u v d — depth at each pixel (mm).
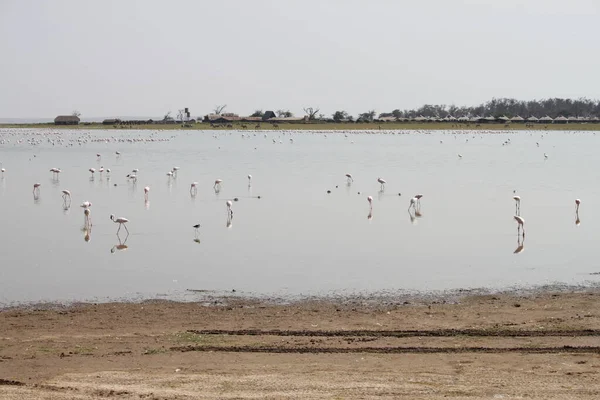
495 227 47875
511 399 16797
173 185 74688
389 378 18797
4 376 19375
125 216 52688
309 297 29719
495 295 29984
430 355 21328
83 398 17016
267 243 42000
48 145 157125
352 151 136750
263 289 31125
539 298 29344
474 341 22891
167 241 42562
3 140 172125
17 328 25141
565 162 108188
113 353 21781
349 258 37750
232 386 18047
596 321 25109
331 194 66750
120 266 35844
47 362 20781
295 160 111875
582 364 20141
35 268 35344
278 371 19672
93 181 79062
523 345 22312
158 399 16922
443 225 48781
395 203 60406
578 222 49875
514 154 128125
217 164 103500
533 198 63375
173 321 26047
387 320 25891
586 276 33500
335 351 21906
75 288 31328
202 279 33000
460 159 114125
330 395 17188
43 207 58000
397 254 38812
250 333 24250
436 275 33812
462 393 17297
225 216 52812
